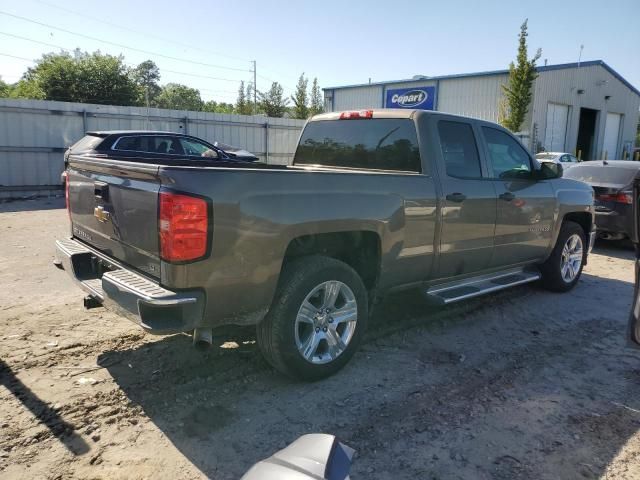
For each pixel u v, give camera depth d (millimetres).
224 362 3982
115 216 3426
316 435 1613
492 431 3146
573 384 3820
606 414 3391
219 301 3080
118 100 42031
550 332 4926
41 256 7359
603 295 6273
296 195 3340
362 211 3701
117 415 3195
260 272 3205
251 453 2863
